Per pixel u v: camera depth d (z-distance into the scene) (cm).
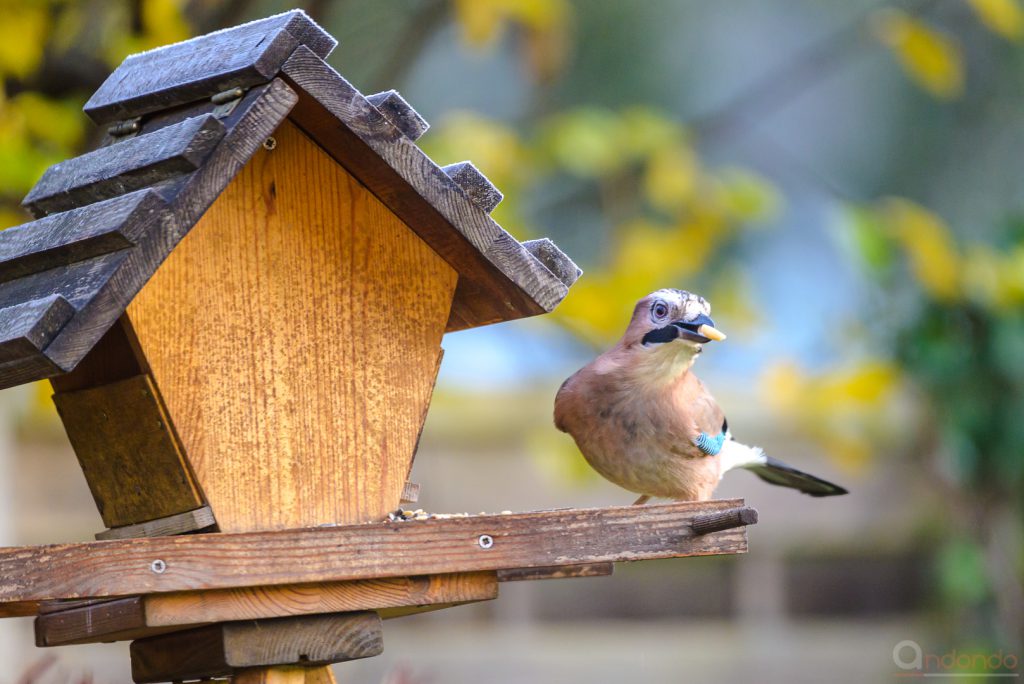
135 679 606
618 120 1140
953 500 1363
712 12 1714
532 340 1334
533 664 1328
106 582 503
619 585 1381
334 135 588
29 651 1212
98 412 583
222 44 584
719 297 1208
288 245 593
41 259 545
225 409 572
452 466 1356
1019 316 1227
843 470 1302
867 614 1395
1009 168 1680
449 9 1023
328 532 539
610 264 1172
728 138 1373
